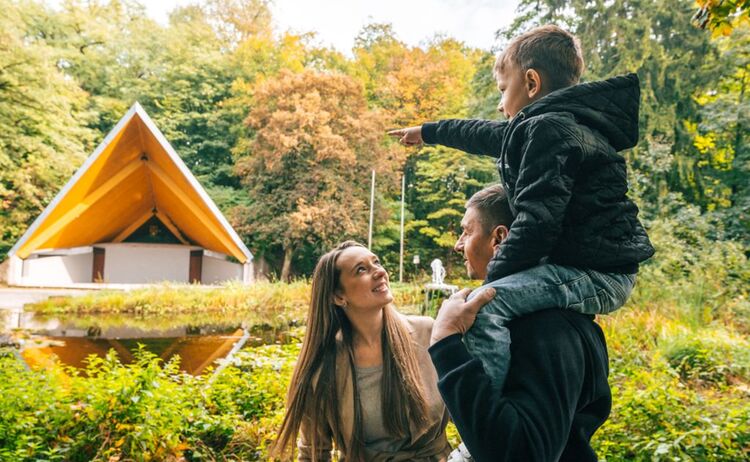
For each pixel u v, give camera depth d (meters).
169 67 29.06
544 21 18.86
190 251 19.92
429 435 1.97
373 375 1.98
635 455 3.00
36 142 21.45
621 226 1.12
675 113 17.08
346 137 24.86
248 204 25.86
